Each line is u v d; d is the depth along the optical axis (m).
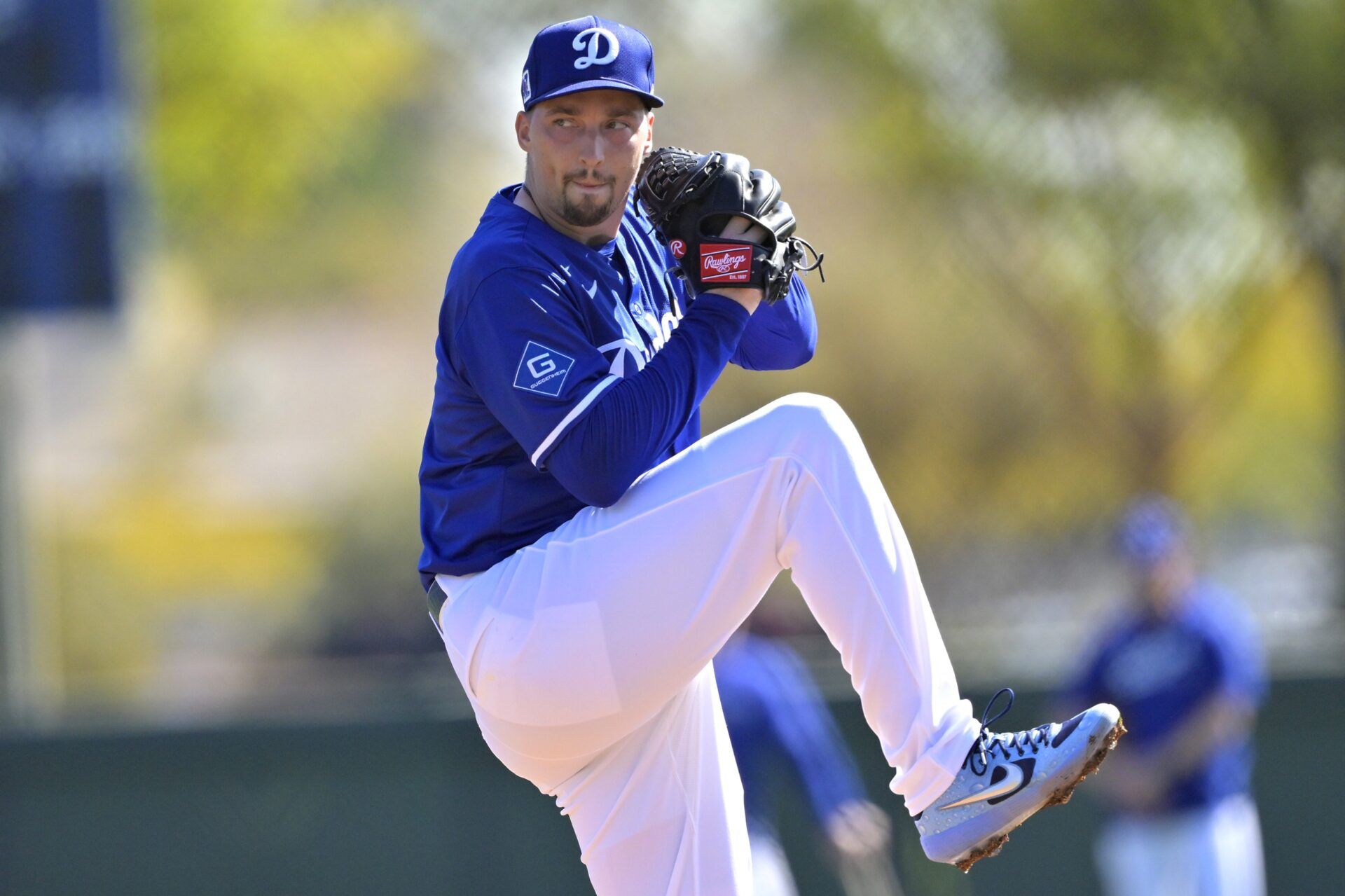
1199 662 20.61
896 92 35.09
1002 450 35.25
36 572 41.84
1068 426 35.19
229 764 22.56
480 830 22.41
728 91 35.81
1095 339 35.06
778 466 8.27
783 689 18.23
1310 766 22.22
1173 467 35.03
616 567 8.39
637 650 8.42
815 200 35.75
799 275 10.02
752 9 35.66
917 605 8.27
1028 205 35.00
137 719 23.42
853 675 8.40
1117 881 21.27
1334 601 34.06
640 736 9.24
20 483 28.77
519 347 8.44
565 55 8.58
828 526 8.23
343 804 22.47
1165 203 34.38
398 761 22.53
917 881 21.58
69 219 26.19
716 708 9.64
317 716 22.59
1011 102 34.88
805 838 21.20
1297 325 34.59
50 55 26.08
